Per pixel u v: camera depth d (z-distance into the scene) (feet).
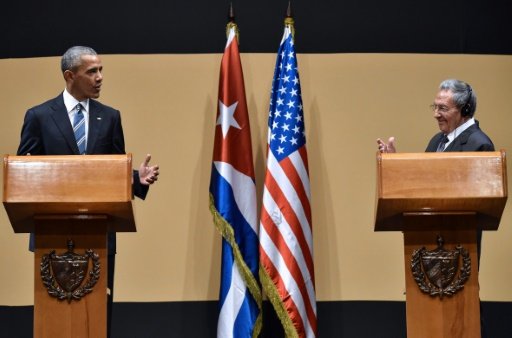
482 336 25.41
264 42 35.17
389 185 21.42
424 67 34.94
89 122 27.37
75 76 27.22
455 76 34.91
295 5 35.32
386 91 34.91
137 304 34.40
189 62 35.06
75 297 22.08
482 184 21.33
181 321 34.40
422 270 22.12
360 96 34.94
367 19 35.19
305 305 32.65
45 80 35.04
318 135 34.86
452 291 21.98
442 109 27.81
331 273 34.53
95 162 21.68
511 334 34.09
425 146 34.73
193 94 34.96
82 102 27.63
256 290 32.78
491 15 35.09
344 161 34.76
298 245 32.81
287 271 32.63
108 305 26.89
